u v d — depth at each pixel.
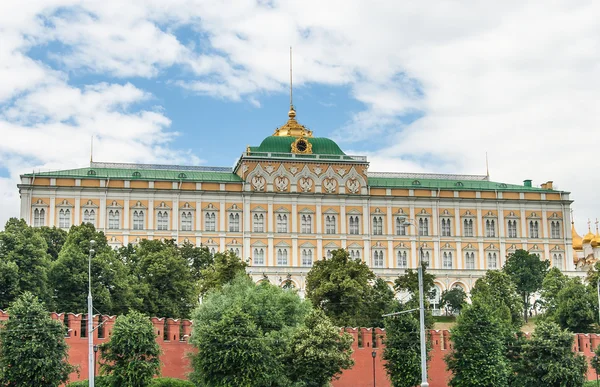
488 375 95.06
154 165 196.62
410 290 137.75
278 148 194.00
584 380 98.81
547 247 199.88
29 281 101.31
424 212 196.12
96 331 90.69
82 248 119.44
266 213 188.50
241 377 85.81
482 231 198.12
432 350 103.81
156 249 135.00
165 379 88.06
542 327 99.50
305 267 184.75
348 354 94.50
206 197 186.50
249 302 94.62
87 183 181.12
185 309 121.19
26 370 77.94
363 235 191.88
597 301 125.94
